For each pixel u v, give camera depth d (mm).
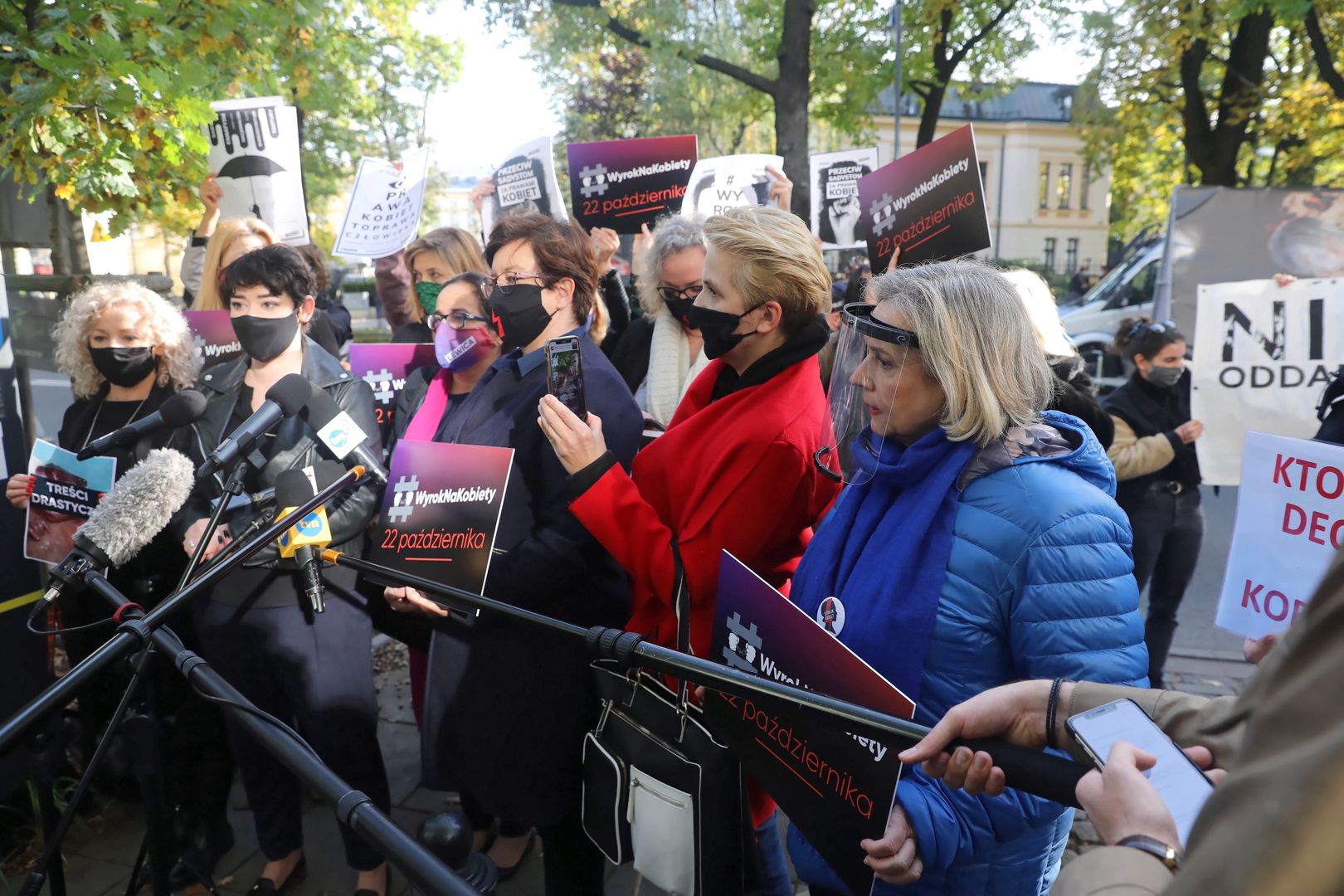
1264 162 14875
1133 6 12133
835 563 1643
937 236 3000
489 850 2844
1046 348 2551
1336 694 426
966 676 1431
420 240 3561
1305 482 1731
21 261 4883
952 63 13977
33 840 2963
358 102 14188
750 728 1569
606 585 2287
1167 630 3754
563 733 2168
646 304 3266
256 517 2367
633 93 18719
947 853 1417
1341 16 11039
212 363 3113
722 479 1976
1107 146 15672
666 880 1638
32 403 3900
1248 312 3812
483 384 2441
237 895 2732
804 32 10289
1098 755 971
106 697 2996
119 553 2043
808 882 1668
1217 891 418
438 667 2244
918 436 1558
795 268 1985
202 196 4086
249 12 4320
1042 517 1384
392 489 2248
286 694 2508
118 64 3199
